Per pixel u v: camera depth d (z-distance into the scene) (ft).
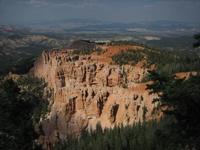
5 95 102.06
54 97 583.99
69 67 571.69
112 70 524.11
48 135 520.01
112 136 322.75
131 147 278.46
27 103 105.29
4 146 95.81
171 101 69.10
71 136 428.56
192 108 66.13
